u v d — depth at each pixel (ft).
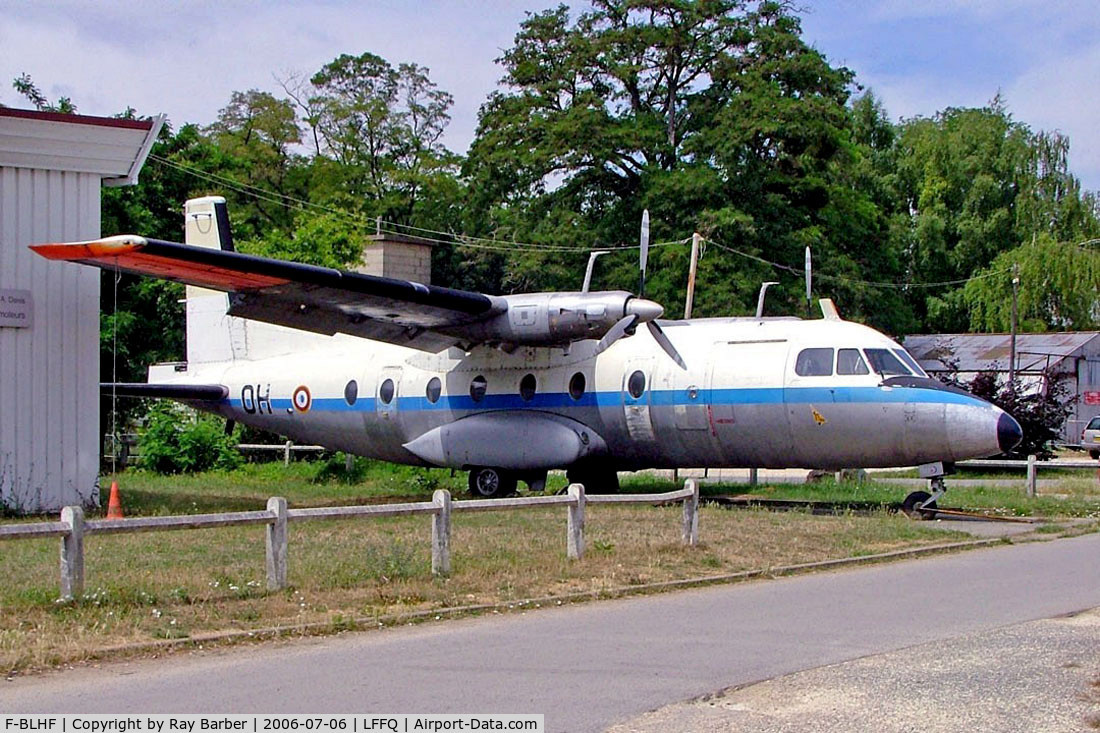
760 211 140.67
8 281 60.39
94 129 61.98
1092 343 160.66
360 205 192.24
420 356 73.92
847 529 53.06
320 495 74.13
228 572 38.58
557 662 27.86
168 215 112.98
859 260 156.25
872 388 60.18
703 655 28.60
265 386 80.64
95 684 25.70
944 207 205.36
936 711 23.63
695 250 95.25
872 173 193.36
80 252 52.11
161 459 92.94
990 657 28.27
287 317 66.23
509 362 70.23
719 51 148.66
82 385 62.80
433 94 212.43
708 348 65.36
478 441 69.15
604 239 145.89
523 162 145.07
